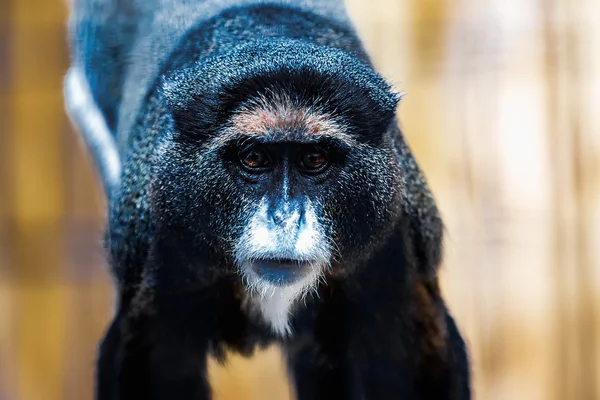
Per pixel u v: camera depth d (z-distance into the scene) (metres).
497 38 3.95
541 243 3.89
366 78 2.78
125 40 3.02
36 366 3.93
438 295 2.86
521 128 3.93
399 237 2.82
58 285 3.97
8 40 3.96
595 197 3.89
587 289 3.87
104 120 3.04
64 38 3.80
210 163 2.78
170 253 2.81
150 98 2.87
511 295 3.88
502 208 3.91
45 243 4.00
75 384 3.91
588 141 3.89
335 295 2.82
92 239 3.97
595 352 3.84
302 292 2.80
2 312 3.97
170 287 2.82
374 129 2.78
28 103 3.99
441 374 2.85
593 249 3.88
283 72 2.76
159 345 2.84
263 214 2.77
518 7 3.95
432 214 2.86
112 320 2.87
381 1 3.89
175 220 2.79
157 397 2.84
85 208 4.00
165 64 2.87
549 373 3.84
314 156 2.77
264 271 2.77
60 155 3.99
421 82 3.93
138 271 2.83
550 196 3.90
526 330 3.87
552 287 3.88
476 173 3.93
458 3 3.94
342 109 2.77
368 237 2.79
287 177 2.77
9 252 4.01
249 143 2.77
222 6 2.88
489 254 3.89
